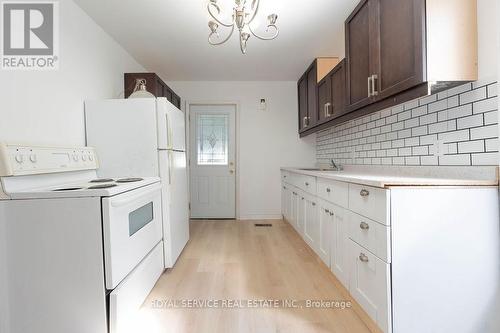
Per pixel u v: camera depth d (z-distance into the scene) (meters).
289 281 2.19
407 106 2.06
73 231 1.43
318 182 2.47
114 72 2.84
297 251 2.88
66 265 1.44
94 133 2.31
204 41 2.89
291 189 3.65
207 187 4.43
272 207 4.42
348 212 1.83
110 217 1.45
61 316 1.45
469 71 1.44
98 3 2.19
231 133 4.40
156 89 3.04
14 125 1.64
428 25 1.41
